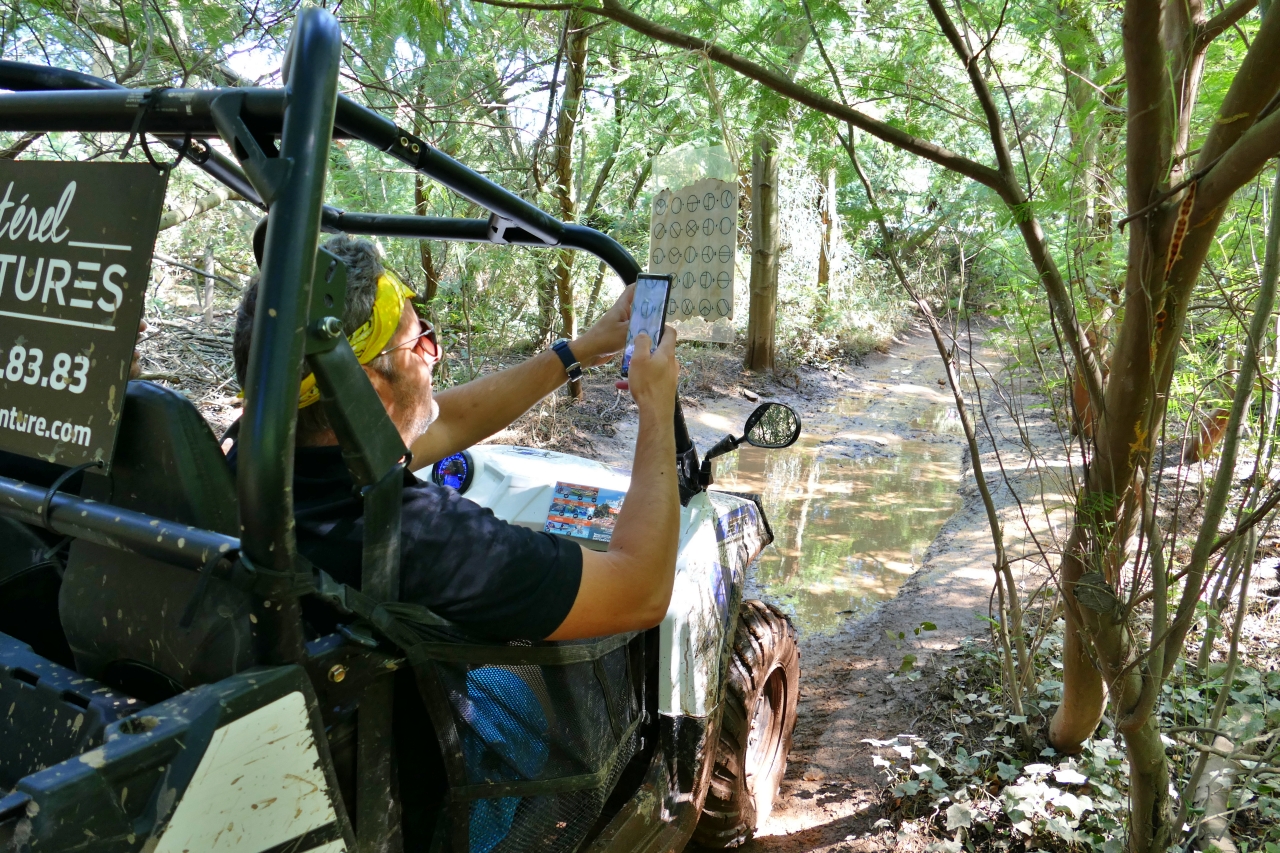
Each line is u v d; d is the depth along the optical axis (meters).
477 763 1.46
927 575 5.20
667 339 1.70
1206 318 2.83
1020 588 4.61
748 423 2.46
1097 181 2.47
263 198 1.06
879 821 2.89
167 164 1.11
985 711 3.35
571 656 1.61
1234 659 2.35
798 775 3.28
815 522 6.62
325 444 1.36
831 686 3.96
